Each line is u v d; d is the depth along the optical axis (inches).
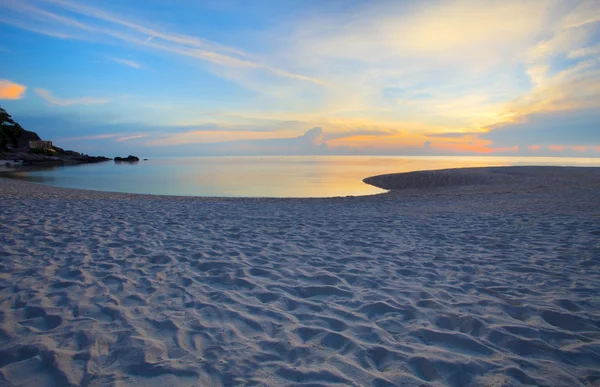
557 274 151.1
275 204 420.2
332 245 205.6
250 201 455.8
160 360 85.6
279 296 127.4
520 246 199.5
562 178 731.4
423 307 118.2
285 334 99.0
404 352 89.8
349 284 141.2
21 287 132.3
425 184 839.1
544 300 122.8
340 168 1889.8
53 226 240.1
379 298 126.0
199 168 1935.3
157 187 866.8
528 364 84.6
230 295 127.9
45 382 76.6
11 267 155.1
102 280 141.6
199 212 327.6
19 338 94.8
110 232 227.8
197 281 142.6
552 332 99.7
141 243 201.8
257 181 1068.5
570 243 202.1
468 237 225.6
